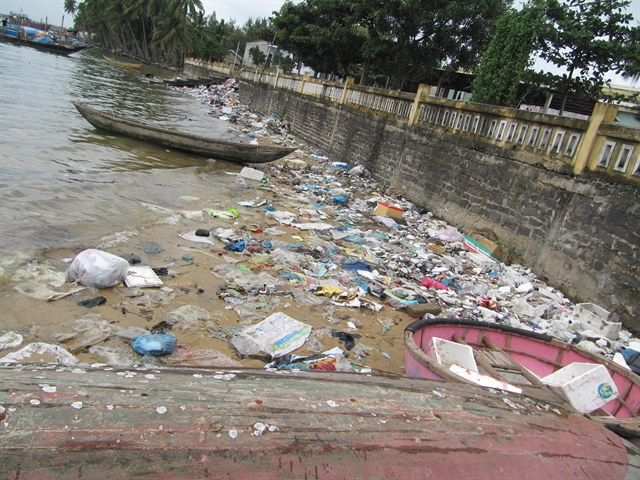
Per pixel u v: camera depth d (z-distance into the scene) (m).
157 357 4.76
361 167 17.92
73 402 1.33
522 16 12.27
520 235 10.01
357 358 5.52
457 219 12.21
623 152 7.89
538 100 17.86
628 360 6.24
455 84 24.95
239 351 5.18
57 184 9.90
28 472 1.12
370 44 21.42
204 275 6.94
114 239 7.64
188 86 53.00
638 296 7.27
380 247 9.88
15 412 1.24
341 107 21.47
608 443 2.14
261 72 38.47
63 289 5.76
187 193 11.41
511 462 1.68
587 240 8.33
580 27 13.01
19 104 19.02
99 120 16.08
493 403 2.11
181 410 1.41
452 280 8.76
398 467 1.47
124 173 12.06
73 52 62.81
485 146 11.52
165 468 1.23
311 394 1.70
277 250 8.36
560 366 5.07
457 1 20.12
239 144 15.70
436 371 3.56
